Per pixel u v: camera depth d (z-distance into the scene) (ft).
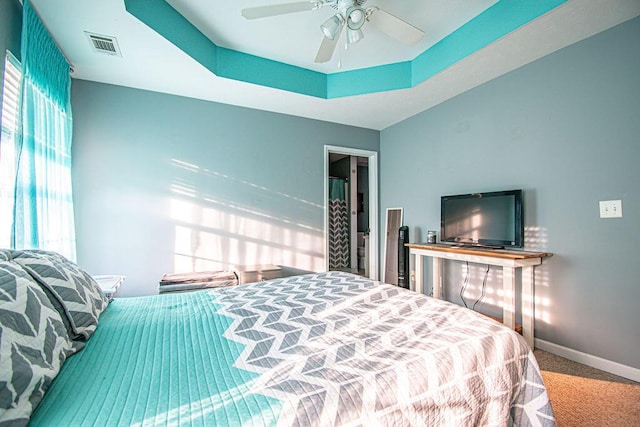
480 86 9.19
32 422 2.08
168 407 2.24
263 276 9.88
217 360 3.01
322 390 2.40
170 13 6.86
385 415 2.40
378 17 6.02
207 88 9.30
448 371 2.89
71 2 5.55
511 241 7.89
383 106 10.92
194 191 9.98
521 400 3.34
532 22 6.23
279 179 11.39
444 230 9.93
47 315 2.93
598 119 6.59
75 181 8.50
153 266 9.39
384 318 4.04
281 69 9.45
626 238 6.17
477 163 9.30
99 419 2.11
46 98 6.28
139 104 9.29
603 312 6.48
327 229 12.29
